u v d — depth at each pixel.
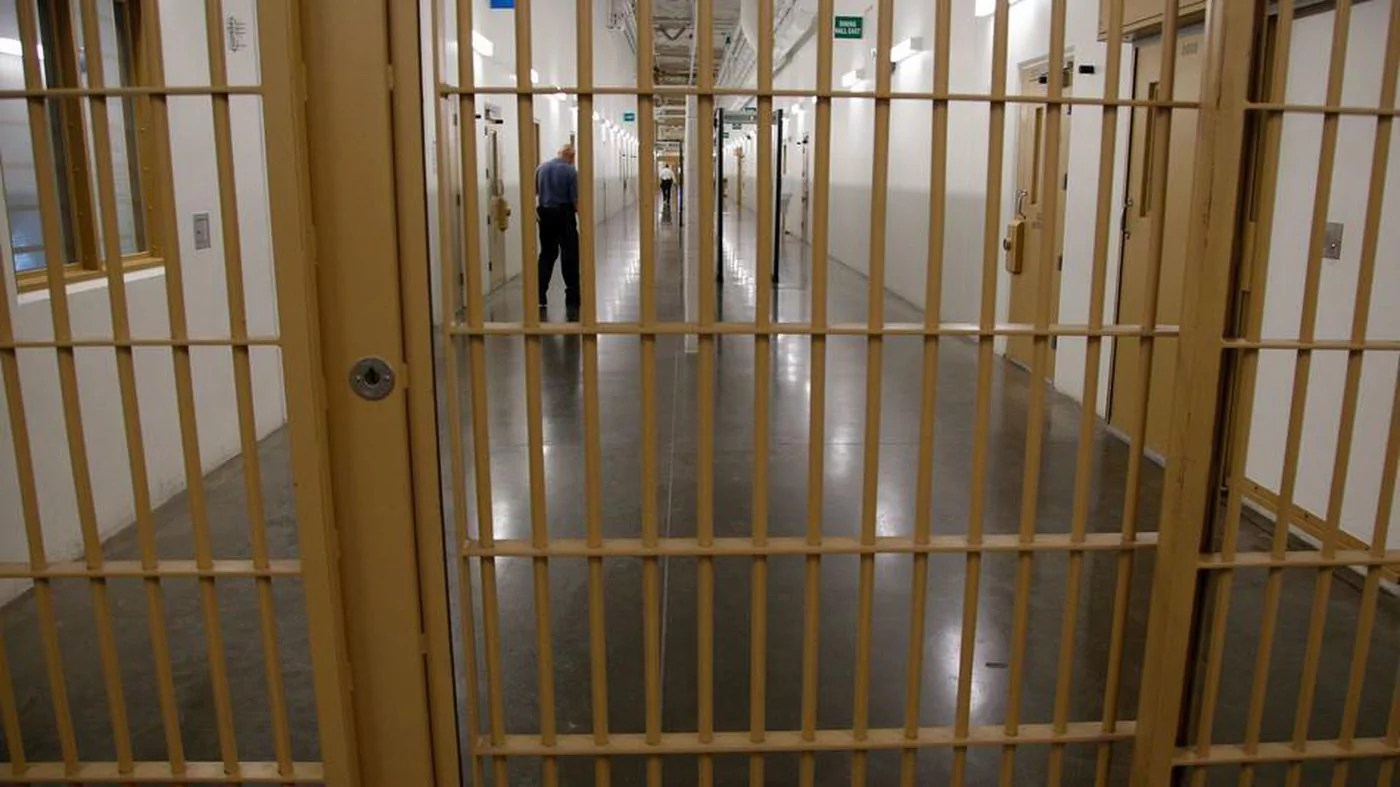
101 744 2.33
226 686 1.63
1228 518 1.69
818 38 1.49
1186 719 1.79
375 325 1.51
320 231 1.49
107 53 3.85
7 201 3.21
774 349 7.51
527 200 1.50
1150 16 4.16
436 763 1.69
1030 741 1.74
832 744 1.71
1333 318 3.31
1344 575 3.24
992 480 4.33
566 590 3.16
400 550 1.58
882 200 1.55
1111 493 4.13
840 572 3.30
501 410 5.71
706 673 1.68
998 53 1.50
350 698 1.63
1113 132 1.55
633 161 32.25
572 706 2.49
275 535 3.70
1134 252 4.72
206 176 4.35
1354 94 3.19
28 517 1.57
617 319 9.02
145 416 3.88
